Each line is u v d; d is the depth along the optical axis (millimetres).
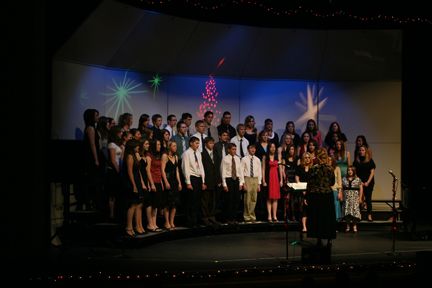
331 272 9023
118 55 13062
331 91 16109
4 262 8727
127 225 10766
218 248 11000
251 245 11391
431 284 7586
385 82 16109
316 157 10609
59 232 10414
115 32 12406
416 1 14844
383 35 15422
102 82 12930
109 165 10883
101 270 8766
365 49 15648
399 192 15969
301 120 15992
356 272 9141
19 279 8172
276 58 15414
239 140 14000
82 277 8203
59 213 10734
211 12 13836
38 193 9461
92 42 12023
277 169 13742
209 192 12953
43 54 9672
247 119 14383
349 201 13430
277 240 12070
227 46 14703
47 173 10055
